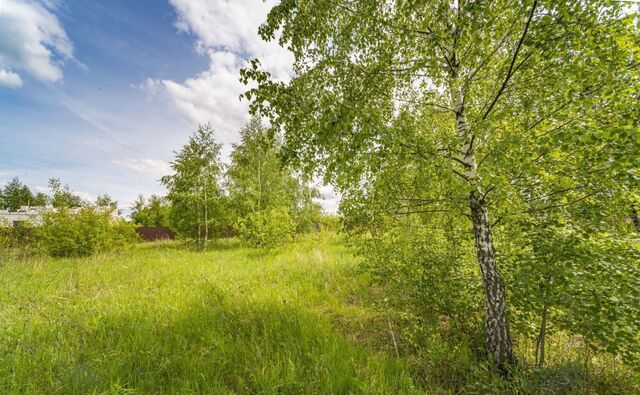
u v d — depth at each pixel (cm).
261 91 299
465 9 250
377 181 278
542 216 320
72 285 700
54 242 1291
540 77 301
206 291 627
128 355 334
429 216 422
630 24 228
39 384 289
